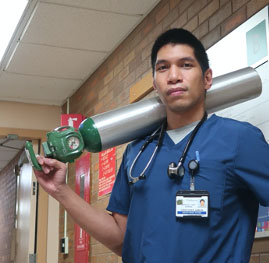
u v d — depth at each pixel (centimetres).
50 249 457
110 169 343
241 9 206
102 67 384
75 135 147
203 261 120
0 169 753
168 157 134
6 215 692
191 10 251
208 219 122
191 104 134
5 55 367
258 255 182
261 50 187
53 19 312
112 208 153
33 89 441
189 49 137
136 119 154
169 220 125
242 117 193
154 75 143
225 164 125
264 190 125
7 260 655
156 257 123
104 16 308
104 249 343
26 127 470
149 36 301
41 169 140
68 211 146
